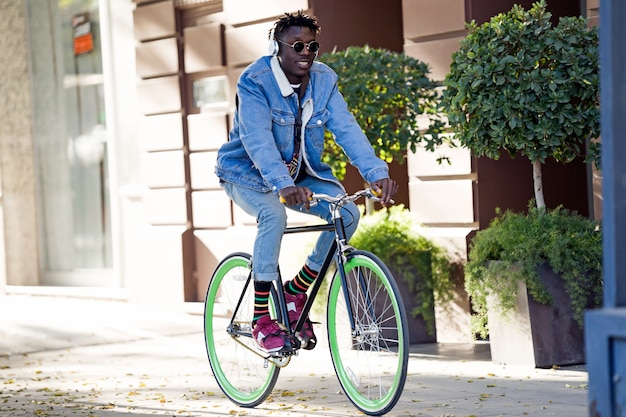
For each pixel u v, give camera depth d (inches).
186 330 439.5
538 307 311.1
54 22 587.5
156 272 506.9
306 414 259.4
